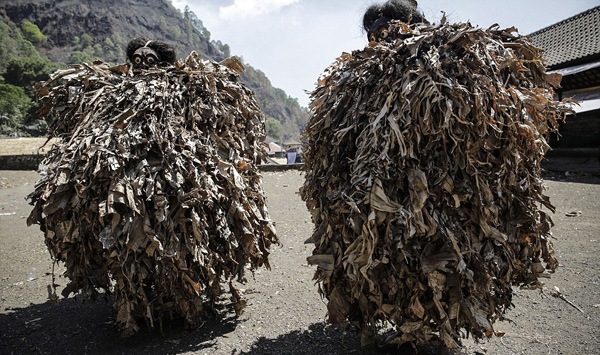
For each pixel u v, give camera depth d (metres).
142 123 2.91
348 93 2.56
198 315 3.17
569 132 12.77
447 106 2.16
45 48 174.75
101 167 2.72
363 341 2.58
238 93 3.43
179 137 2.94
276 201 8.30
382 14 2.85
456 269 2.26
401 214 2.21
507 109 2.30
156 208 2.73
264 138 3.77
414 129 2.25
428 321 2.39
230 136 3.26
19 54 126.62
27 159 15.41
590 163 11.16
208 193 2.87
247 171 3.41
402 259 2.29
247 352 2.81
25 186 12.29
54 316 3.54
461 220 2.33
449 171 2.29
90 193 2.76
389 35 2.65
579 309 3.27
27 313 3.62
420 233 2.23
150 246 2.71
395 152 2.32
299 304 3.60
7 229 6.82
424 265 2.23
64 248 2.91
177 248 2.78
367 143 2.36
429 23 2.64
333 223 2.51
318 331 3.10
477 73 2.30
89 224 2.77
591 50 12.93
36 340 3.10
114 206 2.69
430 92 2.19
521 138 2.36
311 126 2.76
